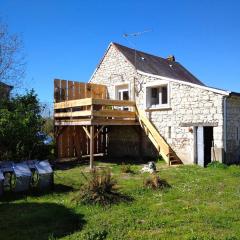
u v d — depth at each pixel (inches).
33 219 306.8
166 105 740.0
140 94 795.4
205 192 403.2
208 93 668.1
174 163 697.0
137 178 510.0
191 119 695.1
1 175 400.2
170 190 416.2
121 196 373.4
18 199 387.5
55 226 289.3
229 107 666.8
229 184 453.7
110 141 877.2
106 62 875.4
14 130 537.3
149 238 252.8
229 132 664.4
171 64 1063.6
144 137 788.0
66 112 725.9
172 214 315.9
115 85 852.0
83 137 836.6
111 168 628.7
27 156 567.5
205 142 680.4
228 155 658.2
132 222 293.1
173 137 727.7
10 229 283.4
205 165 667.4
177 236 255.6
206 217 301.7
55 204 359.6
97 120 666.2
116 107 832.3
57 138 765.3
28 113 592.4
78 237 258.8
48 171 433.7
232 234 256.8
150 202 361.1
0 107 621.0
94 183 369.4
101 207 342.3
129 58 845.2
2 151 532.7
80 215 318.3
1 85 690.2
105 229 275.4
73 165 688.4
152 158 765.3
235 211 320.5
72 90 797.2
